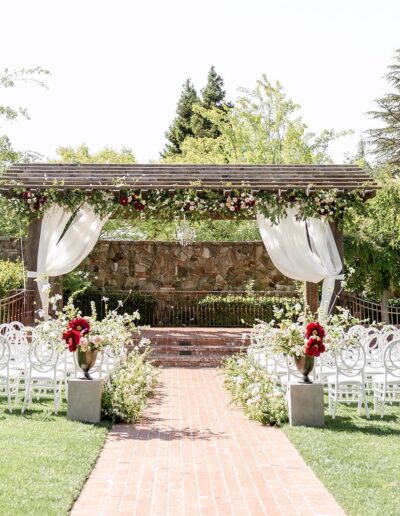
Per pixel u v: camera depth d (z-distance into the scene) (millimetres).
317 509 4047
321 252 12031
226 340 12414
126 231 19125
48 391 8875
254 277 16797
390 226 15039
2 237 16234
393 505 4051
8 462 4879
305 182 11938
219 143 24922
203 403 7918
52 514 3822
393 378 7410
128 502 4160
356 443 5742
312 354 6625
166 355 11867
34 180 11812
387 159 32656
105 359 8305
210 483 4598
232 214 12195
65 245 11891
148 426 6598
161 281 16688
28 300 11625
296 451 5551
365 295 14703
